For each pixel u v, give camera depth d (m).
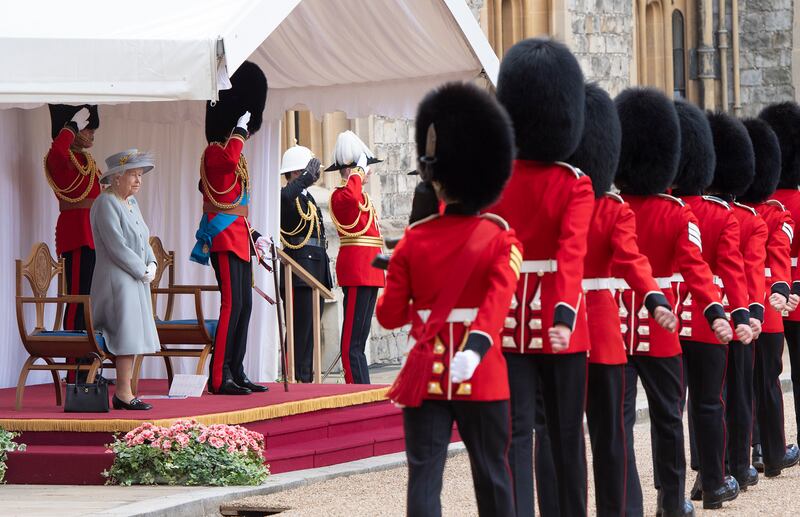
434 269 16.97
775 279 27.89
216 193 33.03
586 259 20.56
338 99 39.31
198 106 38.62
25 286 38.84
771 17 85.19
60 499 25.38
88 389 29.61
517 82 19.66
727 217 24.61
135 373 32.28
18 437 28.39
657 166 22.62
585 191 19.11
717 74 84.94
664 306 19.81
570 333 18.34
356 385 36.22
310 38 36.22
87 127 35.56
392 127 55.22
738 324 24.27
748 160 26.91
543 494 20.64
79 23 27.41
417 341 16.89
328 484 27.70
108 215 30.08
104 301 30.14
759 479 29.17
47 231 39.31
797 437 31.20
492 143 17.03
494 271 16.66
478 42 34.91
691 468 27.45
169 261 35.97
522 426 19.20
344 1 33.91
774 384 28.84
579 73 19.83
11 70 26.28
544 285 19.17
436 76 37.41
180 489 26.47
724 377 24.64
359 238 37.56
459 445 33.12
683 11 83.88
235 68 26.88
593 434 20.78
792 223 28.56
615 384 20.56
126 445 27.14
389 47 35.97
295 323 41.34
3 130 37.81
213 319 38.12
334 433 31.91
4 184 37.88
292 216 40.88
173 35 26.66
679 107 25.05
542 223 19.16
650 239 22.73
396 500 25.55
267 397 32.66
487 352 16.88
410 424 17.09
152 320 30.77
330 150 52.91
